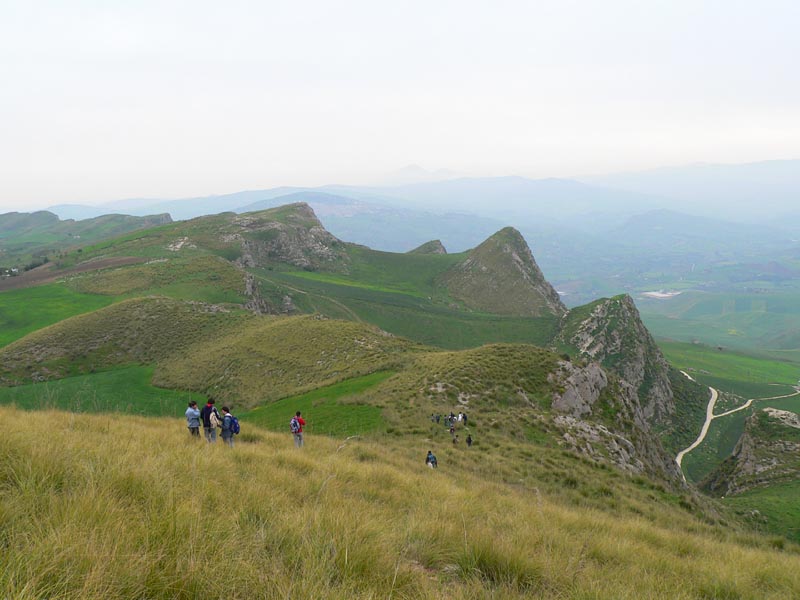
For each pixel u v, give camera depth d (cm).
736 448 8306
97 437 1112
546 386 4056
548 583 591
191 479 757
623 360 14462
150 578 385
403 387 3925
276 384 5397
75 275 14425
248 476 997
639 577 730
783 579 948
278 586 412
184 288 11850
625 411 4394
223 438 1688
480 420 3259
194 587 391
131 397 5353
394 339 6588
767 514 4219
